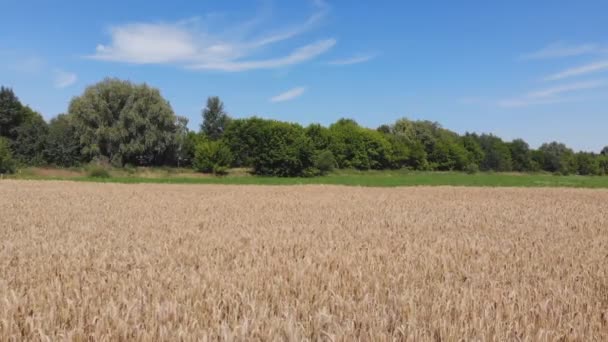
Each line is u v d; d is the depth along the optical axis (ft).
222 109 395.55
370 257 28.81
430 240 38.45
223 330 15.10
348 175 276.82
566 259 30.32
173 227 44.47
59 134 219.41
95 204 70.90
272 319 16.48
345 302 18.80
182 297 19.65
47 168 207.41
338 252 30.91
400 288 22.02
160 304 18.44
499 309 18.22
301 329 16.11
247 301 18.76
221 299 19.19
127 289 20.68
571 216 61.87
